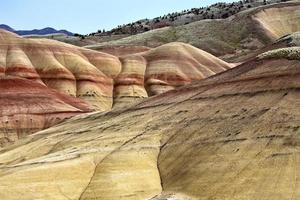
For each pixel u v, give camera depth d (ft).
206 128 167.94
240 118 163.73
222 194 134.62
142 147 172.55
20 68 396.57
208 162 149.07
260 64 195.83
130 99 413.39
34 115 328.70
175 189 146.30
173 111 192.95
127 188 152.56
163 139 175.42
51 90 368.07
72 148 191.31
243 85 184.96
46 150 204.64
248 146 147.13
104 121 217.77
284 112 155.53
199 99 192.85
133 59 459.32
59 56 427.33
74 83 409.90
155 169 160.86
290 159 135.13
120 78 433.48
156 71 442.09
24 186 155.43
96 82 417.69
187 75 440.45
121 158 166.81
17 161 202.08
